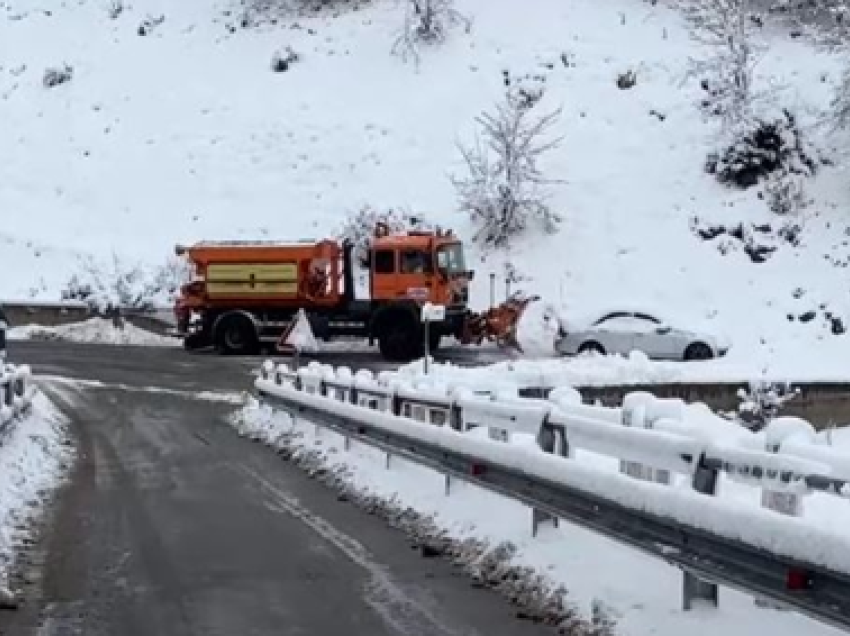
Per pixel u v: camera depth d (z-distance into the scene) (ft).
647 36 168.55
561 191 141.79
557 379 85.05
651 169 142.61
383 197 149.59
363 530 37.17
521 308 118.42
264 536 36.52
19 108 188.75
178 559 33.27
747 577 20.81
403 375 59.93
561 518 29.32
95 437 66.08
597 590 26.25
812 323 118.01
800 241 128.26
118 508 42.22
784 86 143.13
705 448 23.47
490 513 35.19
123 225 161.68
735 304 122.42
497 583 29.37
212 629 25.79
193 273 128.47
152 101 183.01
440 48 173.78
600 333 111.55
